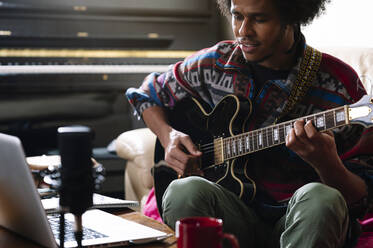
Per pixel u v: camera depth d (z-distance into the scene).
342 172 1.35
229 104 1.62
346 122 1.24
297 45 1.56
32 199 1.12
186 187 1.38
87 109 3.83
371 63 1.97
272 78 1.58
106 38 3.77
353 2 2.65
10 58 3.65
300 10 1.47
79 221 1.01
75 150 0.97
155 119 1.82
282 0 1.44
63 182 0.98
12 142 1.09
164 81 1.85
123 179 3.43
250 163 1.58
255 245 1.50
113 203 1.49
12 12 3.63
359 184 1.39
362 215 1.42
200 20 3.95
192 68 1.77
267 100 1.57
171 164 1.70
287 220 1.29
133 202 1.51
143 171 2.40
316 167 1.36
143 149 2.44
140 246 1.23
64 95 3.79
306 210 1.24
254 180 1.56
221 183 1.59
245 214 1.48
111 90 3.84
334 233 1.23
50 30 3.70
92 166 1.00
